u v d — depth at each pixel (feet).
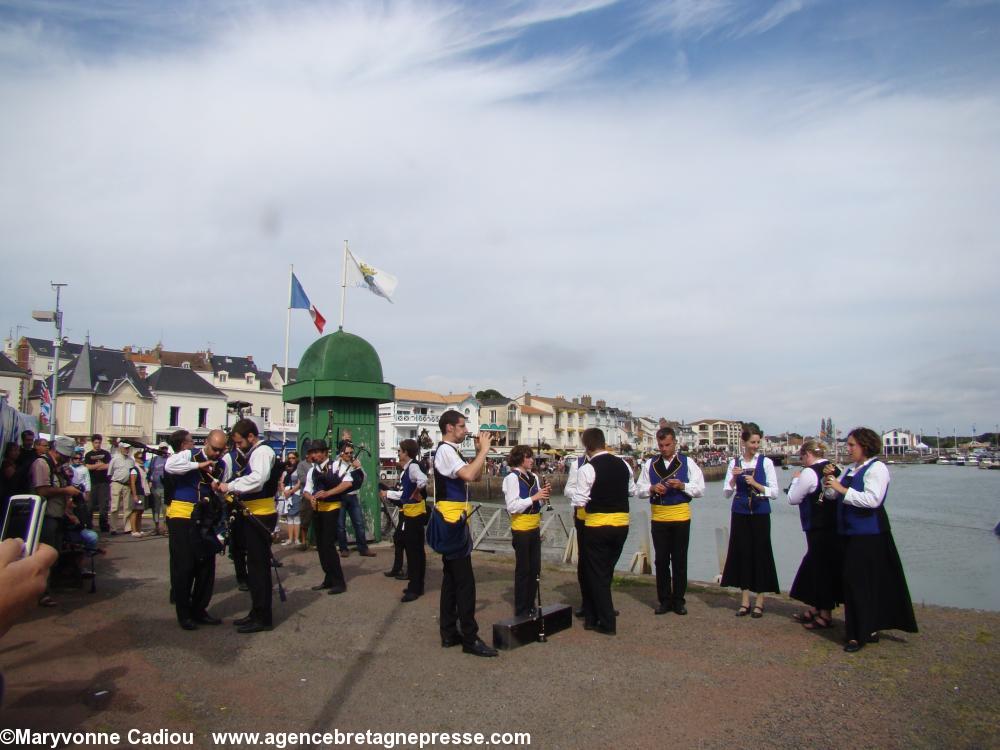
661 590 24.08
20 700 15.37
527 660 18.70
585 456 22.49
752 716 14.93
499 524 43.37
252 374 211.00
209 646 19.66
